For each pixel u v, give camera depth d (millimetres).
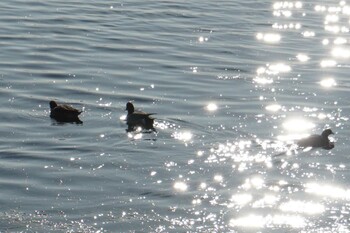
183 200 23406
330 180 24859
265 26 44438
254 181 24672
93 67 34875
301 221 22578
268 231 22062
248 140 27734
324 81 34812
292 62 37594
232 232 21984
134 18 43750
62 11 43938
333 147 27219
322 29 44688
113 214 22547
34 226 21812
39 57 35812
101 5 46094
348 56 39281
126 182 24359
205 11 46688
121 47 38094
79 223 22047
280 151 26812
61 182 24203
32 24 40906
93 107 30328
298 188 24312
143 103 30984
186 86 33125
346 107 31453
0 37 38344
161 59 36625
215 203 23344
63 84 32594
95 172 24922
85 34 39938
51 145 26703
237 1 50125
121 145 26891
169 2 48156
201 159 26047
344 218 22766
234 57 37812
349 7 50750
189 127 28672
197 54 37844
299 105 31500
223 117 29797
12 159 25547
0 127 28000
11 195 23312
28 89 31797
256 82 34188
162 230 21875
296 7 49781
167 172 25062
